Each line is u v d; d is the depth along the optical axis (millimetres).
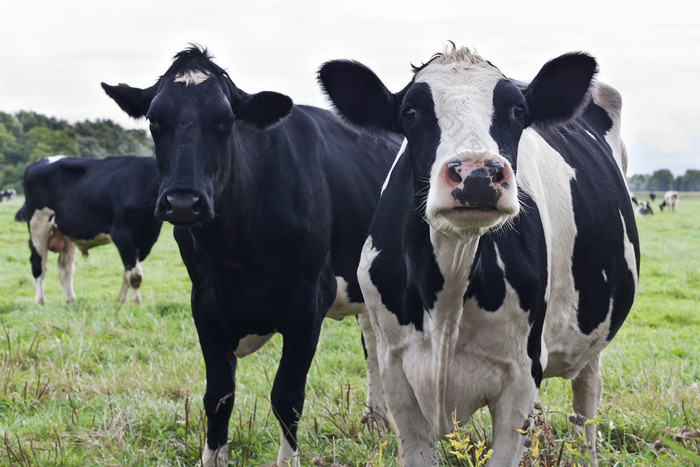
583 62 3516
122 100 4559
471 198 2725
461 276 3180
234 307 4637
